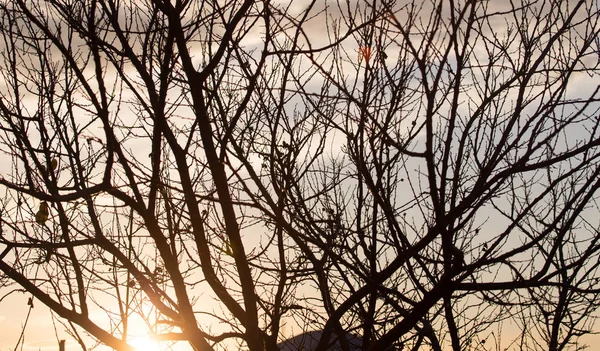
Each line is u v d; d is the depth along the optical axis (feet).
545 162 16.34
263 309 21.12
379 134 17.28
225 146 18.80
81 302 20.03
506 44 18.11
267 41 17.93
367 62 18.31
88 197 18.90
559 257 21.12
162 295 20.76
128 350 19.54
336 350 23.22
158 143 18.65
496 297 18.92
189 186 19.63
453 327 23.56
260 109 21.02
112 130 18.01
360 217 20.54
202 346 19.80
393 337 19.22
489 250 17.65
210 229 20.88
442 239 17.40
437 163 16.43
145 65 19.10
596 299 19.79
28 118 18.83
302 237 18.22
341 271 19.48
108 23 19.47
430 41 14.46
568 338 22.97
